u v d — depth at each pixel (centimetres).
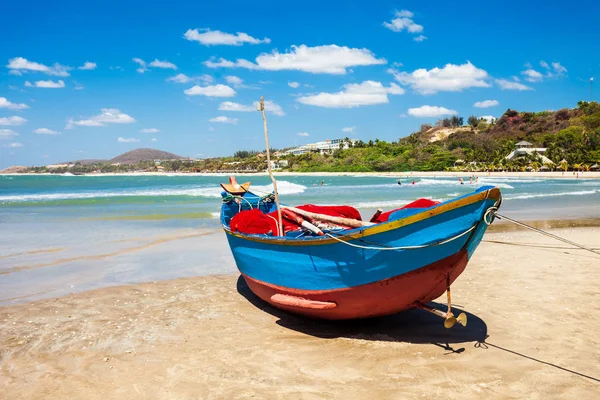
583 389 512
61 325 738
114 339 680
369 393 508
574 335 670
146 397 512
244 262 810
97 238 1545
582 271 1048
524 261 1158
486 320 738
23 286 965
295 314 764
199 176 15188
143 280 1026
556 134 11969
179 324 744
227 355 619
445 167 11431
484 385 522
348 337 677
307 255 661
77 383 546
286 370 570
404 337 672
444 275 599
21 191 4884
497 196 566
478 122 18150
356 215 866
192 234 1636
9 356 621
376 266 600
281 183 5147
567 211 2309
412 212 623
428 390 512
